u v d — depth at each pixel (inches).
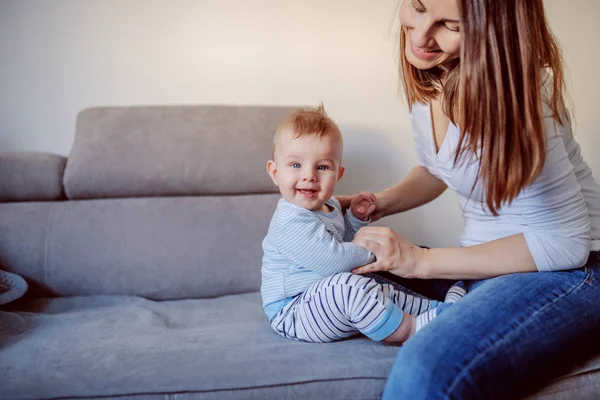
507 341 35.9
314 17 83.5
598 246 44.8
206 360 41.7
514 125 36.4
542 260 41.3
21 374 40.4
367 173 85.9
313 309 45.6
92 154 69.4
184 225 68.7
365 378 39.9
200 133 71.8
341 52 84.4
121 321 56.1
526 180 37.3
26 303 64.2
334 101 84.9
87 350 44.9
